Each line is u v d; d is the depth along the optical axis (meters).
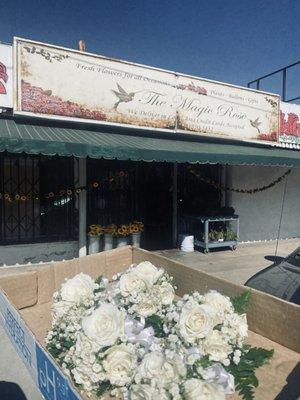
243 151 8.41
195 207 9.38
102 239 8.16
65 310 1.68
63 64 6.89
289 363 1.75
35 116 6.66
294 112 10.55
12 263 7.34
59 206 7.83
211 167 9.97
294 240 11.15
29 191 7.48
